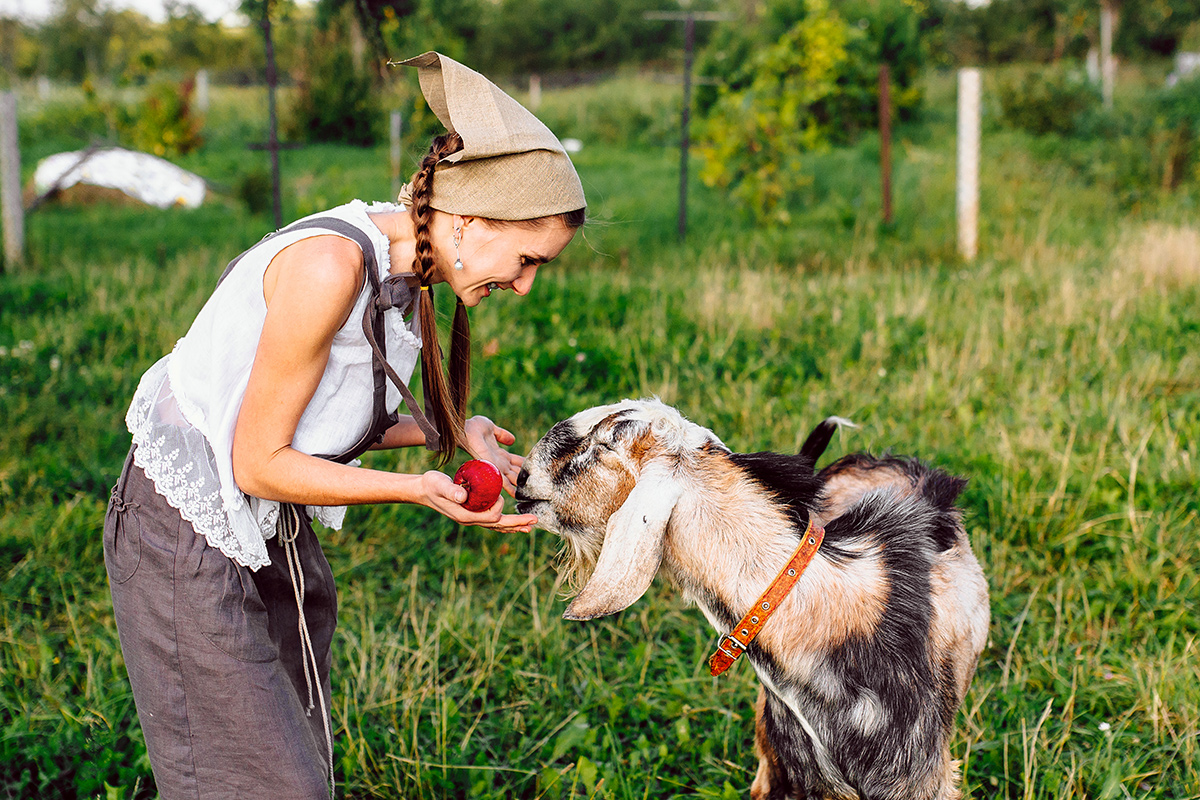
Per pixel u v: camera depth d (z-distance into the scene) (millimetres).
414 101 11656
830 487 3312
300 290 1960
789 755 2688
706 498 2455
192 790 2139
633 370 6273
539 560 4355
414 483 2043
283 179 13609
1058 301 7305
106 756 3119
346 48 15531
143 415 2191
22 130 18828
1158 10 29094
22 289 8203
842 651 2439
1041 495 4438
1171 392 5871
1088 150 13977
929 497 3047
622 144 19266
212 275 8812
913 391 5656
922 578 2588
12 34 33594
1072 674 3457
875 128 16641
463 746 3209
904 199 11930
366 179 13367
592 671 3672
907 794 2531
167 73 25609
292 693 2184
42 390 5922
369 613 4020
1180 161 12602
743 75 14680
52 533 4391
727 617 2482
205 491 2078
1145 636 3727
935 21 27375
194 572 2082
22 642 3719
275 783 2105
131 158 13742
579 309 7430
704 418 5438
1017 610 3891
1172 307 7227
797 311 7344
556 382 6008
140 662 2146
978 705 3188
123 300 7863
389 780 3152
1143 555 4074
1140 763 3080
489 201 2061
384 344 2154
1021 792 3039
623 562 2346
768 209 11414
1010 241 10047
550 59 36250
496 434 2791
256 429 2008
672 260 9750
